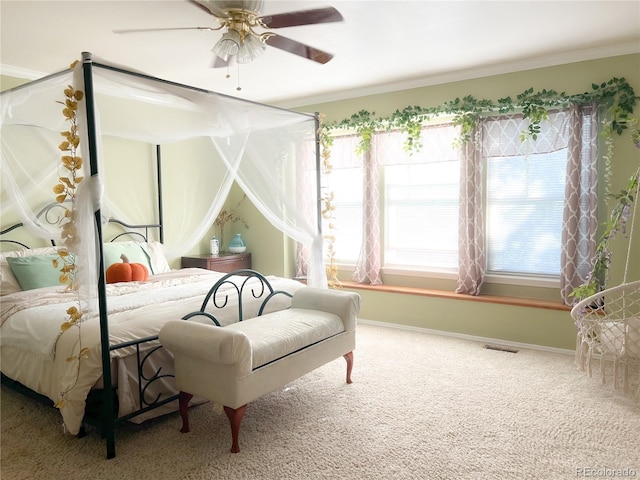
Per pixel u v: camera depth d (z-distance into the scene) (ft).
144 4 8.78
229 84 14.89
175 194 16.94
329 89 15.84
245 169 12.25
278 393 10.42
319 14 7.45
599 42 11.62
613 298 12.09
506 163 14.64
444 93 14.43
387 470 7.41
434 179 16.29
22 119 11.48
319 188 12.86
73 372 7.90
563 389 10.50
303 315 10.44
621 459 7.65
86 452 8.00
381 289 16.21
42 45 10.92
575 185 12.81
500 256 14.98
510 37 11.09
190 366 8.41
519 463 7.56
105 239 14.71
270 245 18.69
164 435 8.59
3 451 8.04
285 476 7.28
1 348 9.61
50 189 12.98
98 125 8.29
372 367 12.03
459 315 14.79
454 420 9.07
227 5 7.39
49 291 10.85
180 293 11.00
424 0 8.94
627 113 11.97
